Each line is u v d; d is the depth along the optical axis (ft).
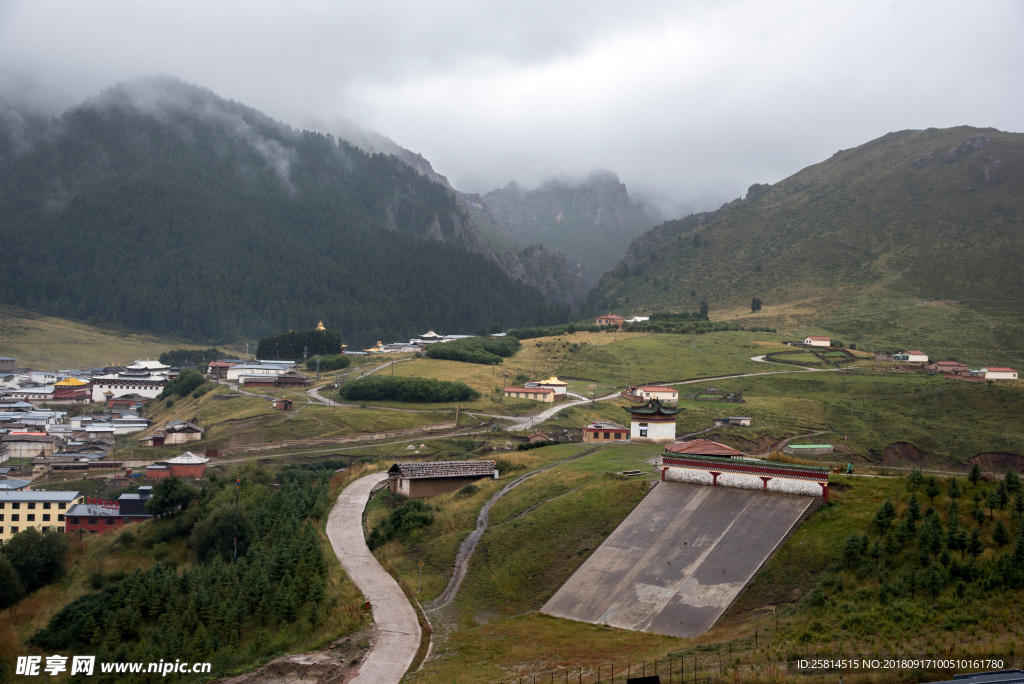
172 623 185.78
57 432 636.07
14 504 383.45
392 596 183.52
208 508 312.29
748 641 122.01
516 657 134.21
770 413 549.54
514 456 317.83
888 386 641.81
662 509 185.47
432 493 281.33
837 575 138.00
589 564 171.22
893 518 148.15
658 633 137.18
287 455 495.41
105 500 403.54
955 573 128.36
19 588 261.44
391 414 590.14
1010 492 148.97
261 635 165.68
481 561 195.52
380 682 130.31
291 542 221.25
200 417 619.67
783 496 175.52
